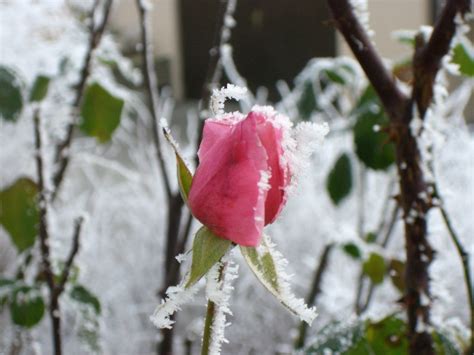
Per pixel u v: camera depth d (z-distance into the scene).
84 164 1.17
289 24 2.39
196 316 1.05
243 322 1.08
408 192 0.43
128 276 1.15
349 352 0.48
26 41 0.84
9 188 0.60
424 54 0.42
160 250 1.18
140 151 1.31
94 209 1.20
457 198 1.13
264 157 0.33
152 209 1.22
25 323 0.56
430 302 0.44
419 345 0.44
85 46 0.76
